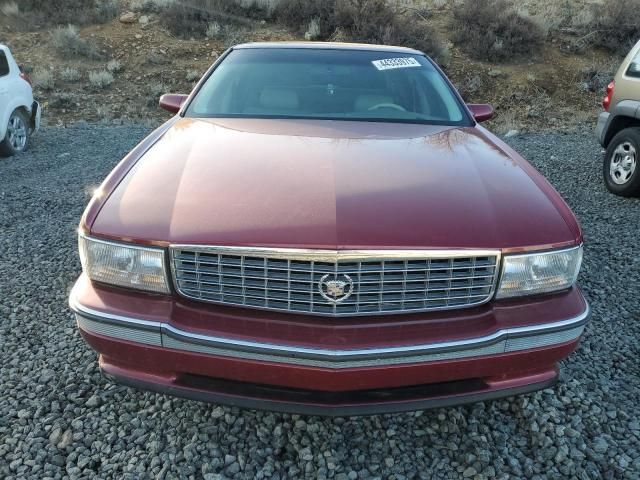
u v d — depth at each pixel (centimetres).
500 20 1505
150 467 229
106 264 222
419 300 215
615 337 336
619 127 649
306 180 244
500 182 257
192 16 1554
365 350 206
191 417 257
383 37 1417
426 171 262
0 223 502
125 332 217
